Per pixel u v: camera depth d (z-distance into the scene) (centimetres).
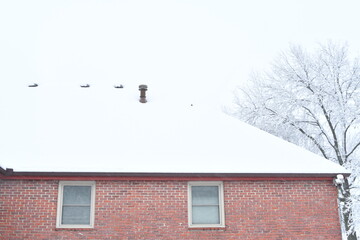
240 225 1278
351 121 2361
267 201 1305
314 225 1297
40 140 1353
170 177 1280
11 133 1377
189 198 1291
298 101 2448
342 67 2445
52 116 1498
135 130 1455
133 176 1264
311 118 2492
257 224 1283
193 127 1504
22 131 1393
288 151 1402
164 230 1253
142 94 1700
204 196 1315
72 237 1222
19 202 1230
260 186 1317
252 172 1288
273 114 2530
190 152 1359
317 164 1351
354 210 2070
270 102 2541
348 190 2200
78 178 1259
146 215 1260
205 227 1268
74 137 1384
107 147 1348
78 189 1280
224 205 1293
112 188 1273
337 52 2455
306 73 2494
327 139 2462
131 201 1266
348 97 2427
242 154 1367
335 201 1324
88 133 1411
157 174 1262
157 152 1346
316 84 2450
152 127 1484
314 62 2484
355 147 2370
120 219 1250
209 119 1565
